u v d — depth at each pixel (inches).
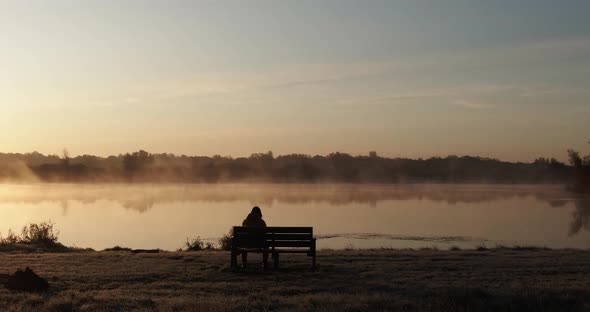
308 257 824.3
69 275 656.4
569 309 479.5
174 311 470.0
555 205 3905.0
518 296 514.3
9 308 476.4
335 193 6097.4
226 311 464.8
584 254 898.1
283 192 6373.0
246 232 701.3
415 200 4667.8
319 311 464.8
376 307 482.0
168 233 1978.3
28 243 1142.3
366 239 1761.8
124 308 482.6
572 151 5743.1
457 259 808.3
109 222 2501.2
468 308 475.8
